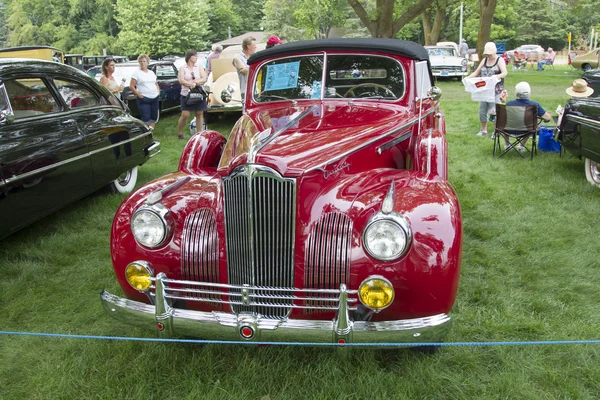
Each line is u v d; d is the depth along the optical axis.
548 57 36.56
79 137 5.03
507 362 2.79
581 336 3.03
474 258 4.16
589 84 10.88
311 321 2.47
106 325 3.40
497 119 7.31
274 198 2.58
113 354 3.02
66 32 61.88
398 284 2.46
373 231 2.43
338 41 4.05
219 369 2.86
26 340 3.24
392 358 2.90
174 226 2.81
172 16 47.19
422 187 2.79
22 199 4.30
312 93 4.08
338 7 22.25
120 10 49.03
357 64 4.04
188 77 9.27
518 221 4.91
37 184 4.45
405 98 3.93
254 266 2.65
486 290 3.63
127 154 5.90
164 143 9.32
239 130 3.59
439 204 2.61
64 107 5.05
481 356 2.88
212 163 4.23
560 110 7.03
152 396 2.65
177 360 2.93
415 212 2.54
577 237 4.50
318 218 2.70
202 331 2.59
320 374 2.75
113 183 6.20
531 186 5.96
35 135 4.51
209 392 2.65
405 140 3.71
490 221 4.94
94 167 5.27
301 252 2.63
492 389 2.61
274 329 2.47
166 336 2.66
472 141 8.53
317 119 3.62
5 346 3.19
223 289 2.76
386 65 3.99
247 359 2.90
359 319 2.54
